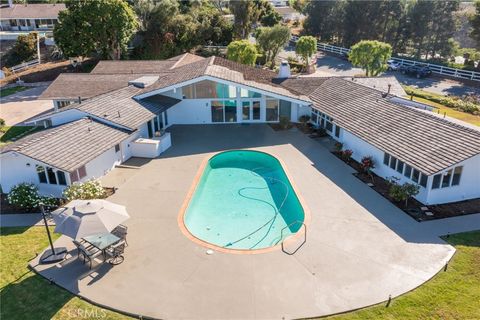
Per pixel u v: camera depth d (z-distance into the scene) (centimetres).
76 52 5638
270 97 3531
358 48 5181
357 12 7781
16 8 8538
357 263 1703
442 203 2205
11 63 6731
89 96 3678
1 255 1778
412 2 7325
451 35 7000
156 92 3350
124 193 2362
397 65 6281
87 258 1719
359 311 1440
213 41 7306
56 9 8506
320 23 8756
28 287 1579
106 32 5684
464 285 1562
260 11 7581
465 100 4253
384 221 2030
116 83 3916
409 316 1409
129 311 1453
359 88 3350
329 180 2502
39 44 7150
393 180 2408
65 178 2297
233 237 2039
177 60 4812
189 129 3516
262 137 3284
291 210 2302
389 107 2845
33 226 2039
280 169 2753
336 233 1928
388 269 1662
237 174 2780
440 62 6406
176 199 2291
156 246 1845
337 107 3192
